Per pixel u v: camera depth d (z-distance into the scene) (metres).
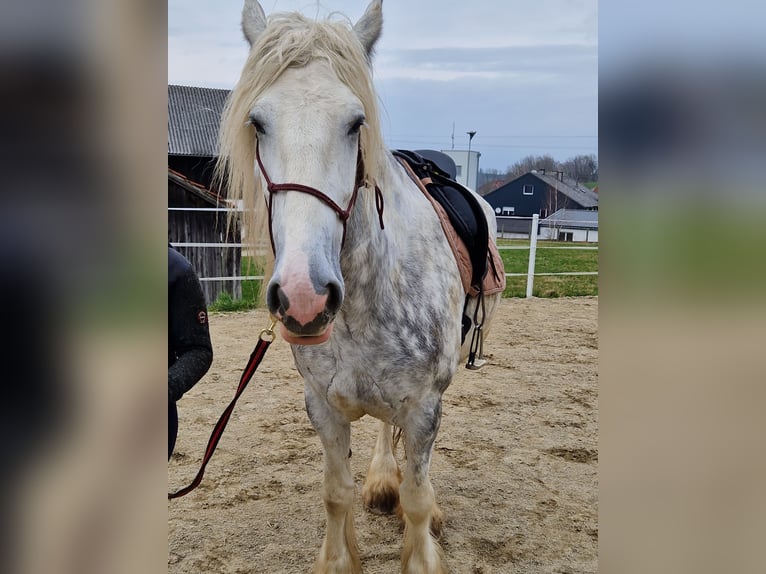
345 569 2.19
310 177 1.43
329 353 1.86
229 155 1.66
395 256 1.89
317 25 1.59
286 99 1.49
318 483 3.03
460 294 2.22
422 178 2.45
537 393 4.42
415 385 1.91
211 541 2.52
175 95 14.66
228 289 7.84
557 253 16.45
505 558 2.42
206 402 4.17
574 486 3.00
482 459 3.30
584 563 2.39
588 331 6.43
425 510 2.06
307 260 1.38
